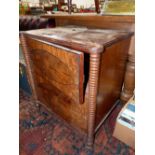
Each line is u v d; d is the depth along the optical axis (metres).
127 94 1.42
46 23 1.66
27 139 1.19
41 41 0.88
